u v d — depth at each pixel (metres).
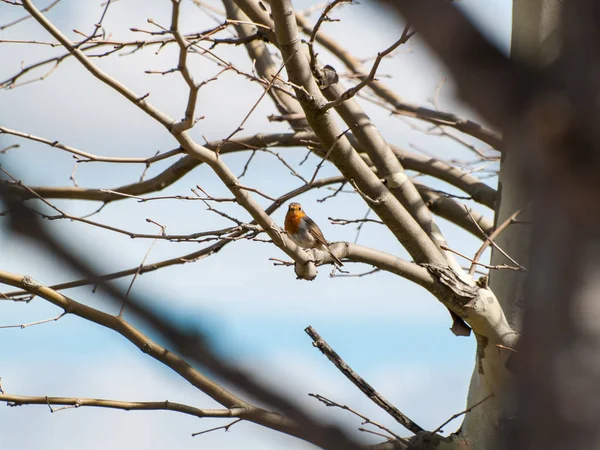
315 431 4.00
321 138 10.95
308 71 10.56
